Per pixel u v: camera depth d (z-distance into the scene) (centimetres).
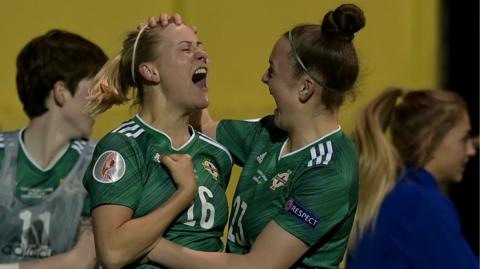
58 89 1178
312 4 1661
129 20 1599
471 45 1697
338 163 980
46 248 1170
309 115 996
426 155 1210
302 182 980
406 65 1684
